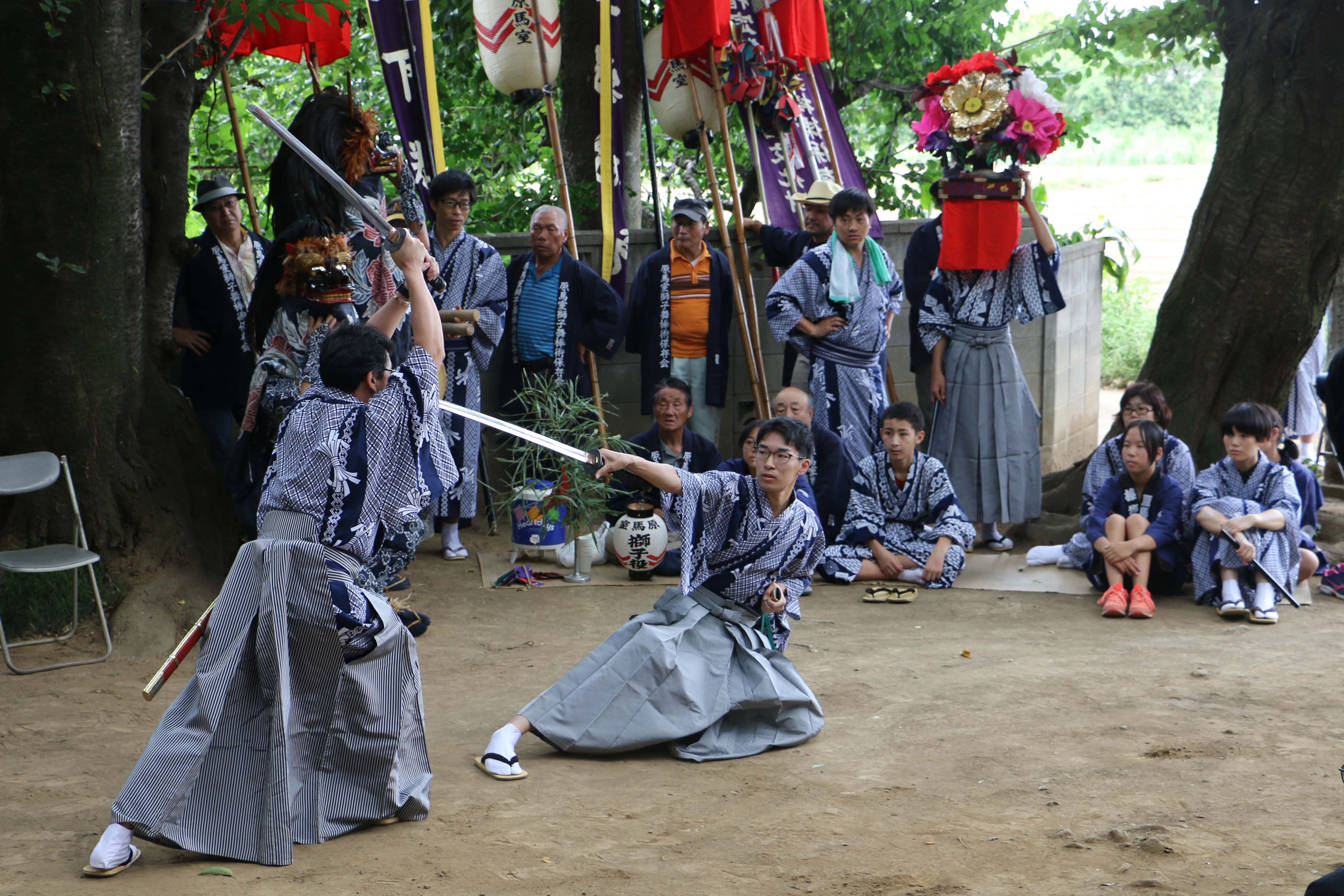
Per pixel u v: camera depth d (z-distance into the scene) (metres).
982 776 4.12
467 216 7.36
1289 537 6.52
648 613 4.56
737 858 3.46
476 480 7.45
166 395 6.32
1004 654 5.69
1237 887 3.21
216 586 6.05
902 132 11.58
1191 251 8.19
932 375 7.86
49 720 4.71
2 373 5.78
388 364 3.66
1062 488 8.46
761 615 4.50
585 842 3.58
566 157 10.34
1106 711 4.80
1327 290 7.94
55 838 3.58
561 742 4.29
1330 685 5.12
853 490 7.27
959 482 7.71
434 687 5.23
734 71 8.59
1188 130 34.75
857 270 7.51
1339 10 7.50
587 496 7.11
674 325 8.10
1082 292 9.84
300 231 5.11
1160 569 6.63
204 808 3.43
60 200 5.66
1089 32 10.14
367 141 5.29
